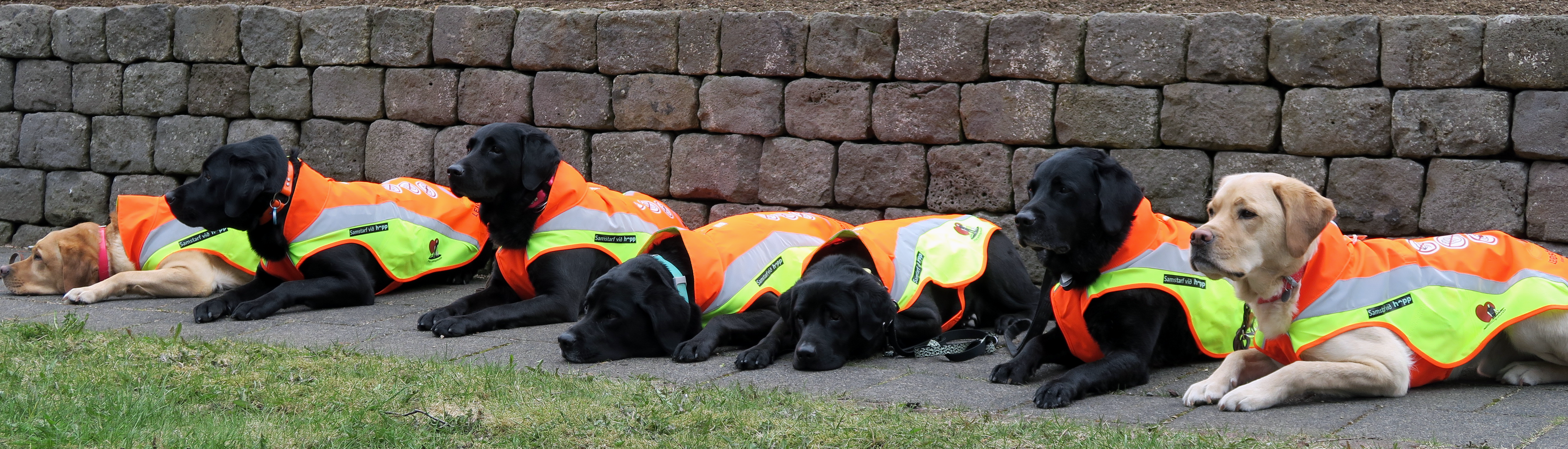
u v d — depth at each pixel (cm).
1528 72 765
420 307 858
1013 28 888
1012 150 901
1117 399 552
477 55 1050
